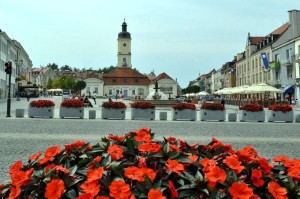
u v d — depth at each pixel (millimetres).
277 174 2926
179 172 2748
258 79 63375
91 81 110875
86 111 30344
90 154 3291
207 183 2619
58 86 121312
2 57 63906
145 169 2689
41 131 14133
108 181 2662
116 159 3014
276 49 54500
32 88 85312
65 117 21891
